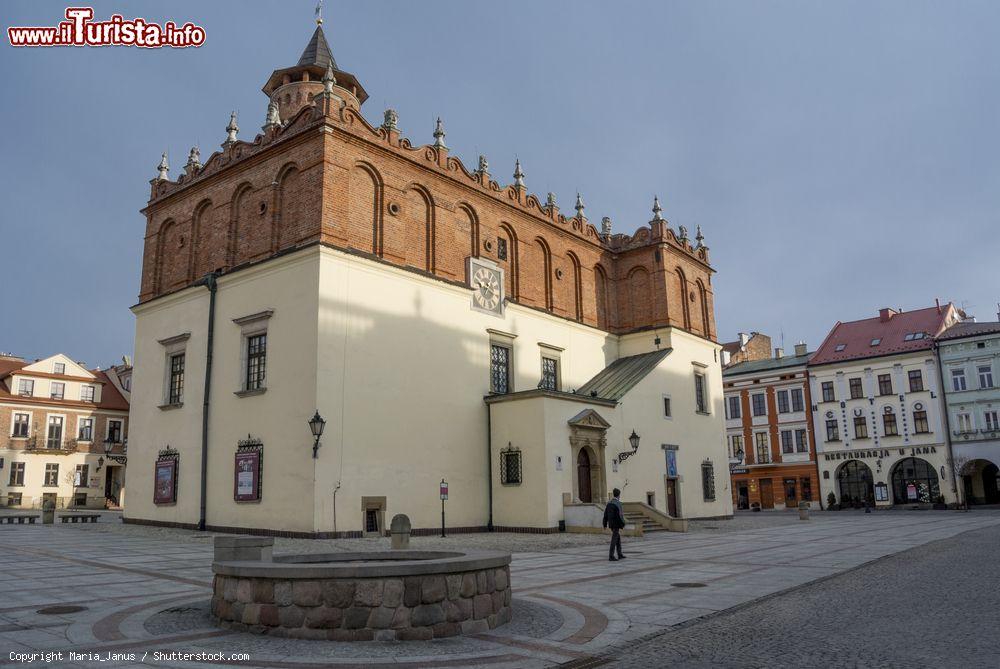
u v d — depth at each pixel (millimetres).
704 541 24766
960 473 56000
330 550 20344
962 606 10930
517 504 29156
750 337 73500
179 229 32125
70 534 25312
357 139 27250
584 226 39625
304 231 26219
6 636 8734
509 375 32812
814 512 57531
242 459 26047
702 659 8039
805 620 10094
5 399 56344
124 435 62594
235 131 30969
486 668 7691
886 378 60156
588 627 9719
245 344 27344
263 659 7863
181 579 13805
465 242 31938
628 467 34062
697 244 44875
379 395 26297
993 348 56031
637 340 40375
